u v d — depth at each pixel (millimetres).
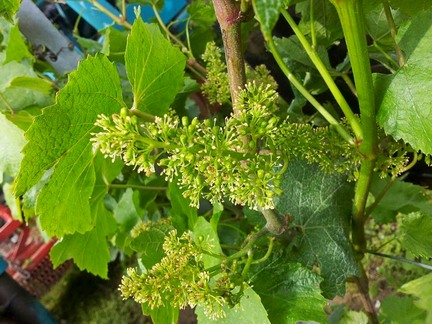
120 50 307
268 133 170
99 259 337
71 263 938
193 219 261
